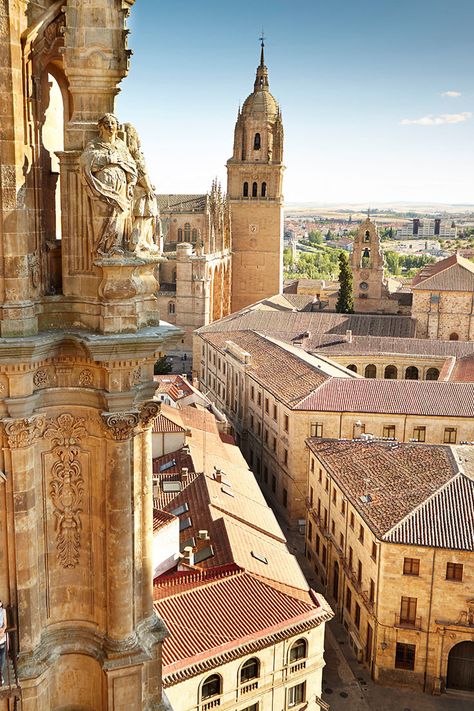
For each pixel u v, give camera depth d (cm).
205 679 4266
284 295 19575
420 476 6412
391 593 5781
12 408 1642
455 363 11819
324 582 7406
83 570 1831
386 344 12850
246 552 5294
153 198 1723
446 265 17838
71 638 1845
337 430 8738
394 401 8888
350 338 13050
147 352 1695
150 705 1902
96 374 1730
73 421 1766
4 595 1731
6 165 1579
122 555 1775
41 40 1622
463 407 8738
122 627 1803
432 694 5809
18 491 1688
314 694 4900
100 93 1664
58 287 1777
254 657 4484
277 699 4678
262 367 10812
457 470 6275
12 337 1612
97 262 1633
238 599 4706
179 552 5156
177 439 7356
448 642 5709
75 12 1617
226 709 4394
